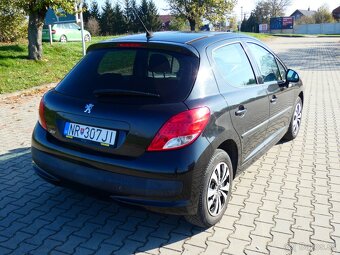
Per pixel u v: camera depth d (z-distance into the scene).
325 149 6.03
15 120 7.66
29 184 4.60
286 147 6.11
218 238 3.51
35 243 3.40
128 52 3.68
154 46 3.61
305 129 7.14
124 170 3.14
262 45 5.04
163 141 3.07
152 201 3.12
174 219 3.84
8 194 4.32
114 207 4.06
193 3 30.33
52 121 3.60
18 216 3.85
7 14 18.00
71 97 3.56
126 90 3.32
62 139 3.51
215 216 3.61
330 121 7.74
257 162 5.45
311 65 18.12
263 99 4.46
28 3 12.98
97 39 29.20
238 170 4.05
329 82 12.90
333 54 24.19
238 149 3.89
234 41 4.29
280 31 83.44
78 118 3.39
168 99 3.22
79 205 4.10
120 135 3.19
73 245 3.37
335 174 5.05
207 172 3.31
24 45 15.85
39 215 3.88
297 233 3.62
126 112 3.19
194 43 3.70
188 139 3.12
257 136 4.42
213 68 3.68
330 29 81.75
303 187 4.64
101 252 3.28
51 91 3.83
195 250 3.33
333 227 3.74
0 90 10.20
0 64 12.52
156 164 3.07
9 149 5.85
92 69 3.71
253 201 4.25
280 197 4.36
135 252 3.29
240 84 4.06
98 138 3.28
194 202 3.25
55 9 13.09
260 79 4.57
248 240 3.49
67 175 3.45
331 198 4.36
